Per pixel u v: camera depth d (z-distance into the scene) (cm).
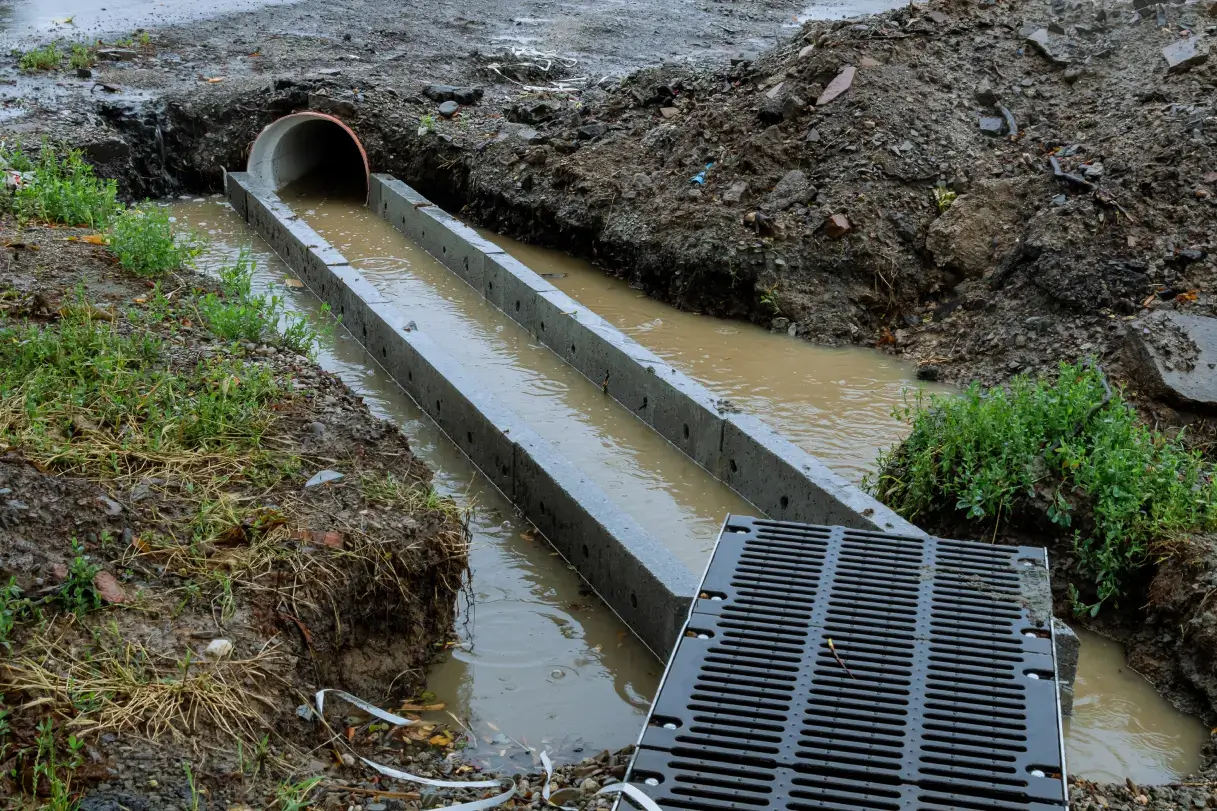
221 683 436
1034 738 348
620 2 2147
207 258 1152
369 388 898
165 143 1367
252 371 681
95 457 548
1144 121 1041
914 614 410
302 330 801
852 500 646
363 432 645
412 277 1148
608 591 625
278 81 1434
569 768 470
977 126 1129
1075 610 605
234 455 581
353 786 436
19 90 1385
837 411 852
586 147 1252
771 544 457
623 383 873
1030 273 940
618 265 1130
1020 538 642
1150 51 1145
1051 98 1148
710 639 395
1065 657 523
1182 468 658
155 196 1333
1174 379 784
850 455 782
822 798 324
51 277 805
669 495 760
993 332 925
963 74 1191
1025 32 1237
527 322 1012
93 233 933
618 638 599
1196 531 595
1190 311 845
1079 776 491
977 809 320
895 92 1150
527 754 496
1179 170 970
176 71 1556
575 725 524
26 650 427
